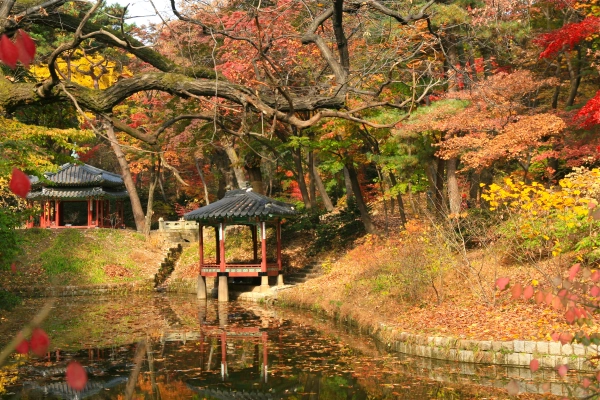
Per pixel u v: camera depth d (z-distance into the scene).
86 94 7.34
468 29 18.11
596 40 22.28
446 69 18.36
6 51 1.80
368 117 21.00
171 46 16.86
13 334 17.03
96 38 7.73
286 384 11.32
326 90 8.23
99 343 16.11
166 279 33.69
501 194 14.70
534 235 15.40
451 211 20.52
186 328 18.69
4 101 7.47
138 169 39.62
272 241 32.28
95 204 42.88
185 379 11.91
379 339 15.06
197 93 7.28
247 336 16.97
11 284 29.44
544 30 22.67
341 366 12.64
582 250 14.26
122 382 11.70
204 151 29.69
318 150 27.19
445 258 16.45
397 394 10.20
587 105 15.46
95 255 33.47
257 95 6.98
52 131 17.23
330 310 20.05
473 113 18.12
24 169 18.25
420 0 17.48
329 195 43.56
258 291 27.11
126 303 26.31
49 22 8.65
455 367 11.92
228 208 26.67
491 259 17.20
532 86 18.16
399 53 14.86
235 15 17.09
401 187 22.64
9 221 16.03
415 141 21.14
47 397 10.53
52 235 34.47
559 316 12.45
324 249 29.45
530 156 21.03
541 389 9.91
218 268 27.41
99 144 42.06
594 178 14.84
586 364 10.91
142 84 7.30
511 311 13.60
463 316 14.03
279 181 45.47
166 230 37.53
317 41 7.62
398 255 18.95
